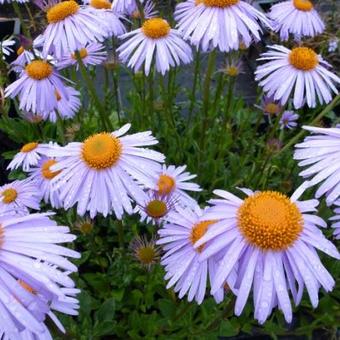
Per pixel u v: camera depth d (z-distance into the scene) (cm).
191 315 23
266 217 14
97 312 23
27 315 11
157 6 38
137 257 21
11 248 12
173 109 36
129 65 26
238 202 15
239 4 24
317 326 24
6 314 11
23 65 29
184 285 17
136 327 24
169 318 23
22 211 22
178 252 18
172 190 22
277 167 31
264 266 13
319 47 44
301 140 33
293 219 14
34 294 11
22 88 26
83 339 21
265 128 37
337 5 51
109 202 17
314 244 14
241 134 35
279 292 13
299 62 25
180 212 19
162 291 24
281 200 14
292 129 34
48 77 26
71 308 15
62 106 29
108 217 28
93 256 27
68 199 18
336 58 44
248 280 13
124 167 18
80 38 23
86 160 18
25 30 31
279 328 24
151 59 26
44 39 24
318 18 31
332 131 17
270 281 13
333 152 16
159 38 26
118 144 18
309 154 17
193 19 24
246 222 14
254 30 23
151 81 29
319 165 16
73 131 30
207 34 23
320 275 13
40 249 12
